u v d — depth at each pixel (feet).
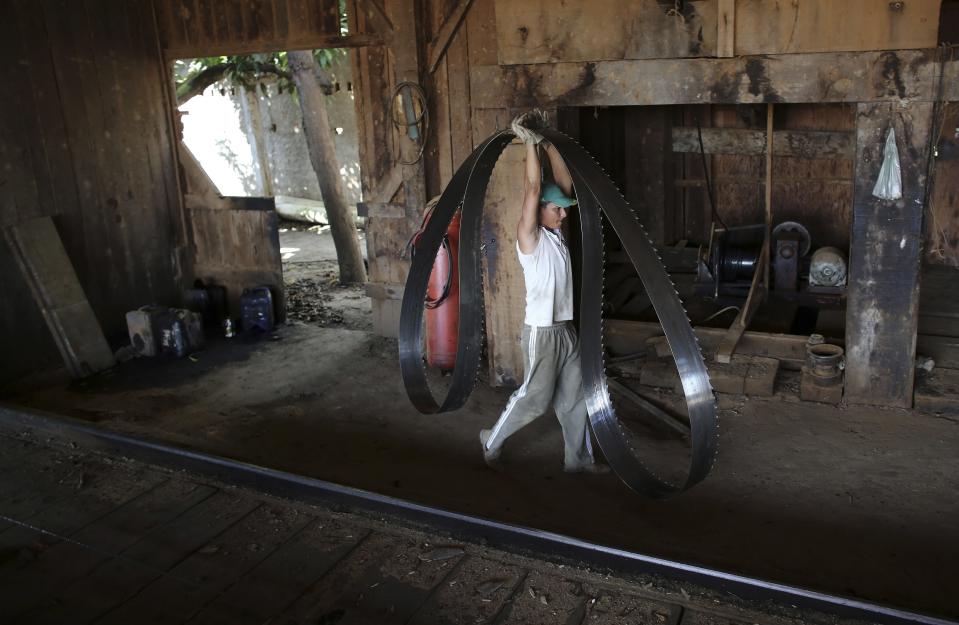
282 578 12.11
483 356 21.66
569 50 16.74
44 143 21.03
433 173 20.59
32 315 21.04
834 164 25.84
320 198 43.34
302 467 15.72
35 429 17.63
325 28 21.16
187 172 25.18
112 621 11.27
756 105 26.17
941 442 15.40
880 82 14.92
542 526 13.10
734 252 23.00
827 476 14.46
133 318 22.49
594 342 13.24
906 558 11.96
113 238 23.16
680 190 28.12
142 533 13.50
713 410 11.17
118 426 17.93
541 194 13.51
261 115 43.21
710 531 12.90
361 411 18.40
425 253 14.38
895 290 16.15
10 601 11.78
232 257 25.25
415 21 19.02
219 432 17.49
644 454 15.79
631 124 27.09
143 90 23.73
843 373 17.44
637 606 11.02
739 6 15.26
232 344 23.52
